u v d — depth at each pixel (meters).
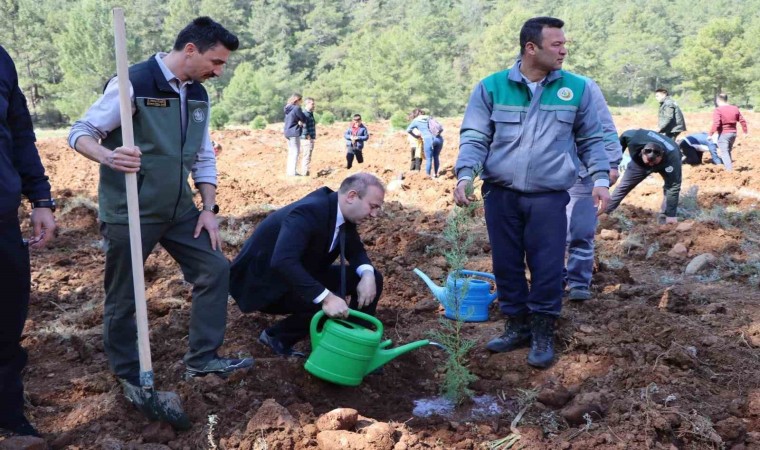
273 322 5.22
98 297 6.04
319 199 4.21
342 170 15.77
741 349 4.59
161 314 5.46
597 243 8.05
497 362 4.55
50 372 4.52
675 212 8.75
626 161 11.48
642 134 8.34
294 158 14.68
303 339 4.96
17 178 3.27
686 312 5.41
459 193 4.28
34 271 6.85
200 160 4.06
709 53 83.19
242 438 3.48
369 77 87.81
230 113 85.12
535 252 4.45
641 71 114.56
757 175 12.66
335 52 116.50
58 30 84.12
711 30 83.69
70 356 4.74
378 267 6.72
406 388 4.32
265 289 4.43
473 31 130.25
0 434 3.51
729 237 7.86
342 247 4.24
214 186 4.09
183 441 3.54
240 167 16.89
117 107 3.57
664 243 7.91
